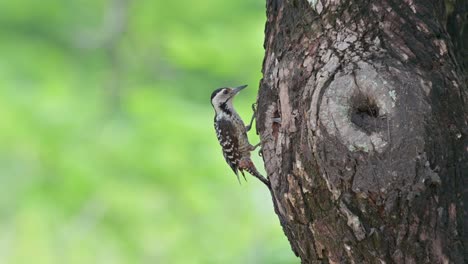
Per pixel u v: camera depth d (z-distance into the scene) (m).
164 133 15.12
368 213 6.01
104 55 16.97
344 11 6.52
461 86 6.34
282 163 6.41
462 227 6.13
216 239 15.27
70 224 15.58
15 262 15.55
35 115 15.55
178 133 15.04
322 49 6.44
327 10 6.55
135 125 15.59
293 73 6.46
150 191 15.46
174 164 15.19
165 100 15.68
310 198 6.23
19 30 16.52
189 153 15.10
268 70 6.84
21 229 15.57
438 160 6.00
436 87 6.15
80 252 15.67
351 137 5.95
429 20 6.52
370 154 5.92
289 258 12.82
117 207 15.55
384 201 5.94
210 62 15.86
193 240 15.48
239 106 15.20
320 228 6.26
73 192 15.36
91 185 15.30
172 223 15.58
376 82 6.04
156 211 15.58
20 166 15.59
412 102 6.00
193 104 15.73
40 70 16.30
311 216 6.29
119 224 15.62
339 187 6.02
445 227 6.05
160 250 15.77
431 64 6.32
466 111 6.28
